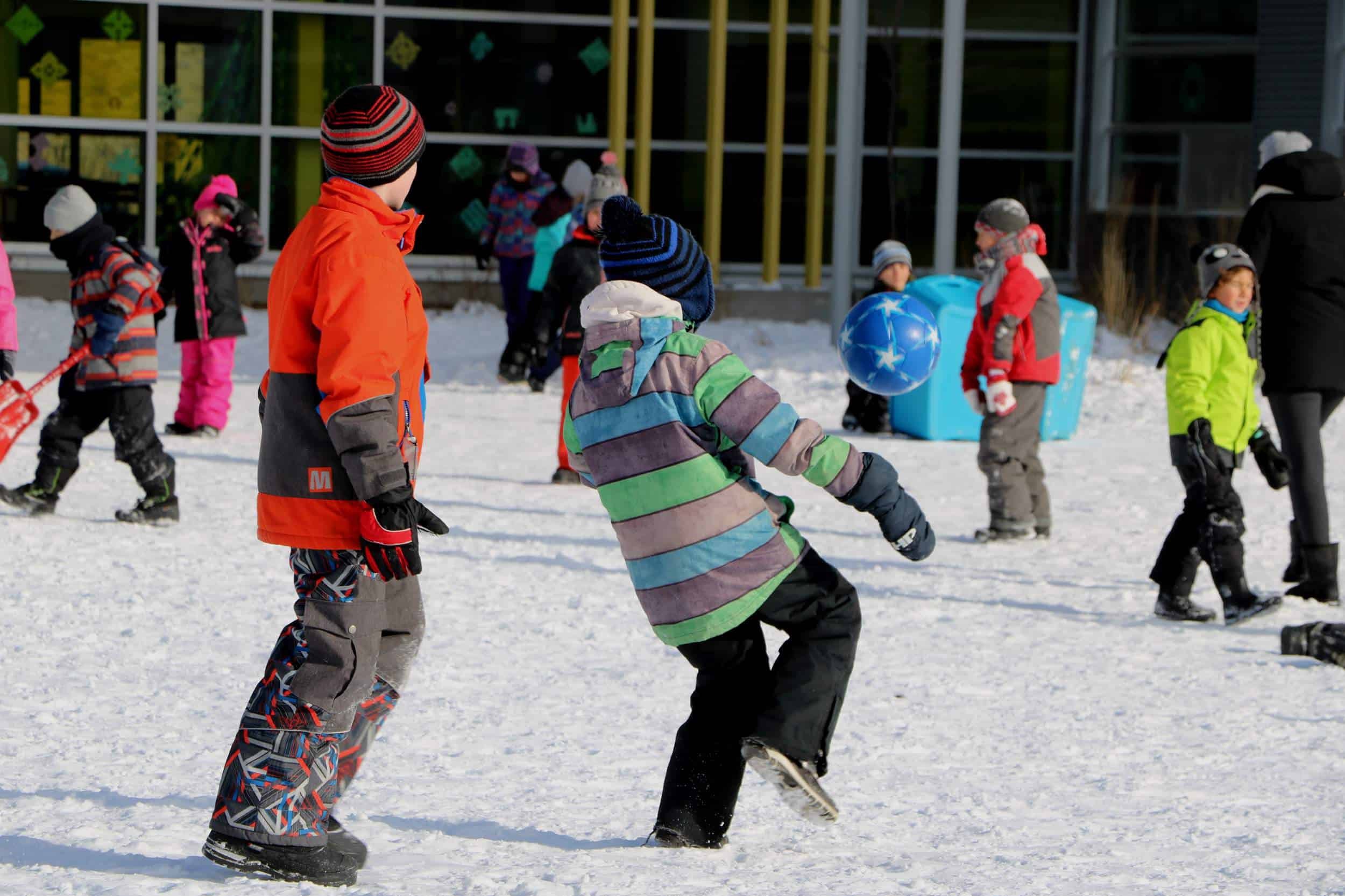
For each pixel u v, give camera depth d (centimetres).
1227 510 1216
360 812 710
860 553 1498
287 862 585
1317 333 1262
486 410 2544
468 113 3744
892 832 714
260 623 1105
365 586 590
